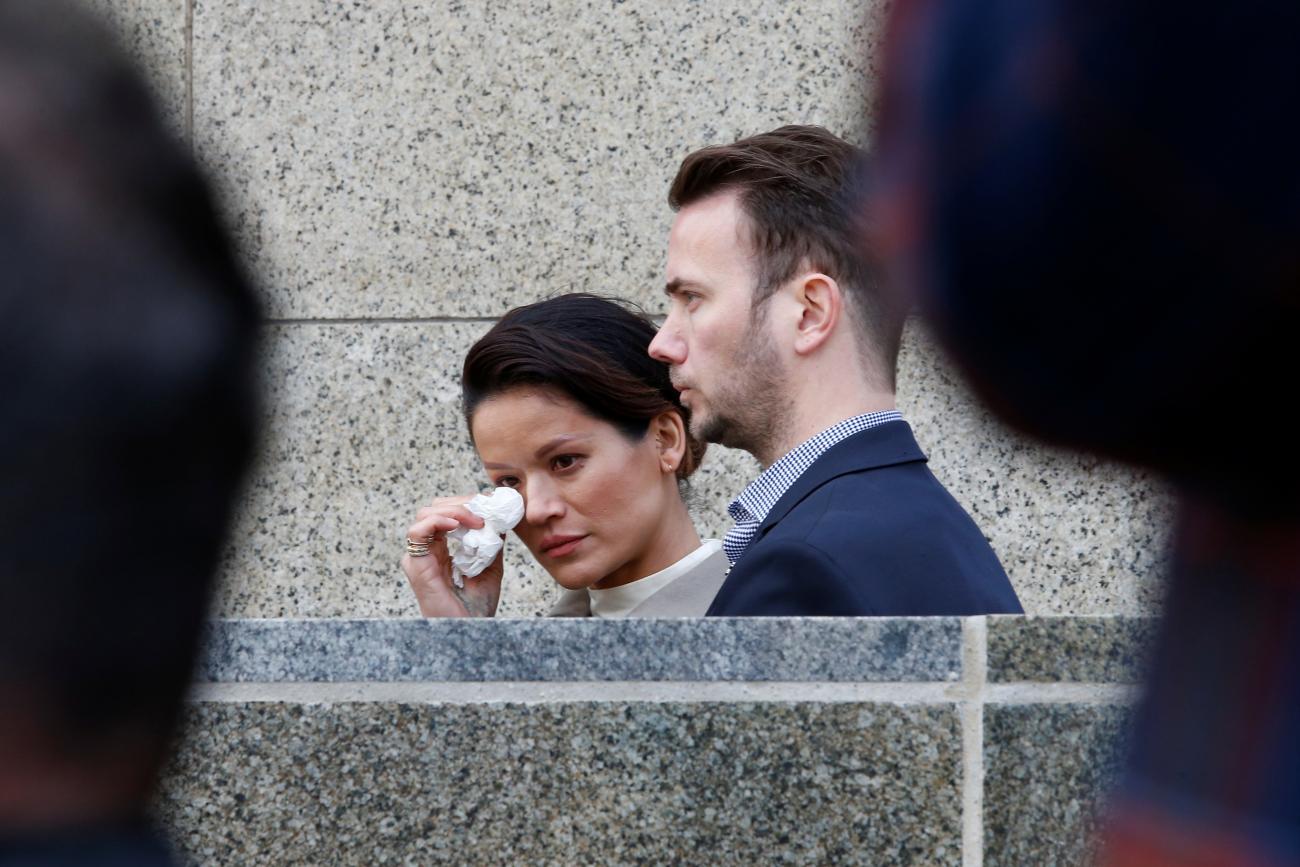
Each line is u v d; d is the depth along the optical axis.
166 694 2.06
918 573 8.40
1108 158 2.28
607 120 16.66
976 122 2.39
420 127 16.89
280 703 8.07
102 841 2.06
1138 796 2.60
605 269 16.53
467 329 16.64
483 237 16.70
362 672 8.05
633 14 16.69
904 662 7.77
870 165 2.71
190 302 2.02
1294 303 2.28
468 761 7.94
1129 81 2.26
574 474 10.78
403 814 7.95
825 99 16.39
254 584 16.53
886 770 7.71
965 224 2.41
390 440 16.59
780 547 8.45
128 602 1.99
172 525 2.01
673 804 7.80
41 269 1.91
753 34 16.53
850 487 8.96
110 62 2.04
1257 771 2.46
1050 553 15.60
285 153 17.00
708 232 9.72
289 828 8.01
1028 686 7.69
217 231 2.10
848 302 9.59
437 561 11.40
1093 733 7.61
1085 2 2.29
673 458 11.05
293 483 16.61
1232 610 2.56
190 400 2.00
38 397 1.90
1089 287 2.35
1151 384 2.40
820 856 7.71
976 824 7.64
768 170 9.70
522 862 7.86
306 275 16.84
